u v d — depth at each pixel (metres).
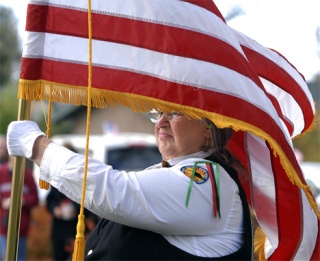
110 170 6.64
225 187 6.93
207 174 6.87
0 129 64.62
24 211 20.91
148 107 6.97
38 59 7.05
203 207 6.77
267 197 7.60
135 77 7.00
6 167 20.73
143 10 7.09
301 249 7.70
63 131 62.44
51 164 6.70
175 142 7.17
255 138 7.46
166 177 6.72
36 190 21.09
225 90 6.94
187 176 6.77
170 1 7.09
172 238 6.82
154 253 6.78
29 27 7.03
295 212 7.57
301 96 8.88
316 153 45.94
